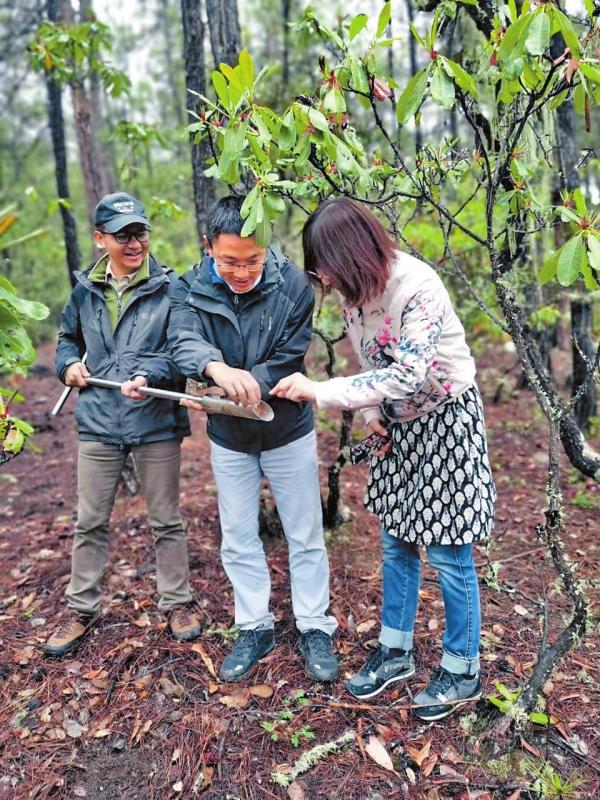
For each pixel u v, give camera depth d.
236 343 2.04
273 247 2.14
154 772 1.87
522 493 3.66
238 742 1.93
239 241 1.79
